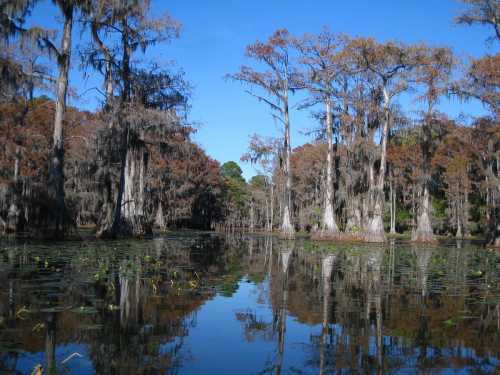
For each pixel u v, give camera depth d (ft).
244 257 47.60
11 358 13.21
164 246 58.29
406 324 18.26
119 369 12.62
